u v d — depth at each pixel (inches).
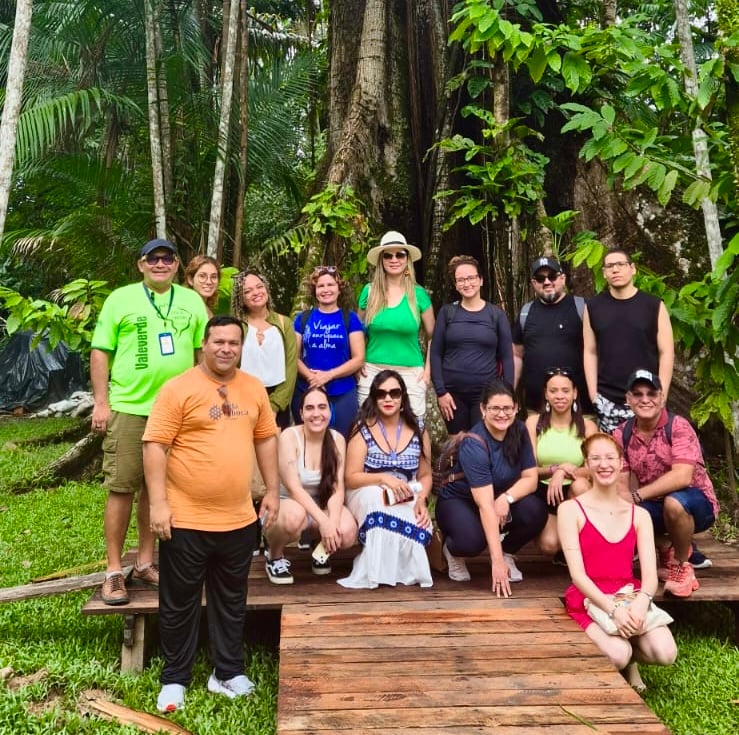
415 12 315.6
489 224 288.8
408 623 135.6
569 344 183.8
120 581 142.2
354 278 282.7
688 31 218.4
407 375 189.9
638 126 269.3
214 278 176.7
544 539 163.2
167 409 124.0
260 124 338.3
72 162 282.0
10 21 462.0
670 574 153.2
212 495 125.6
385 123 308.8
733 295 170.1
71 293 254.1
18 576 188.9
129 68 291.0
